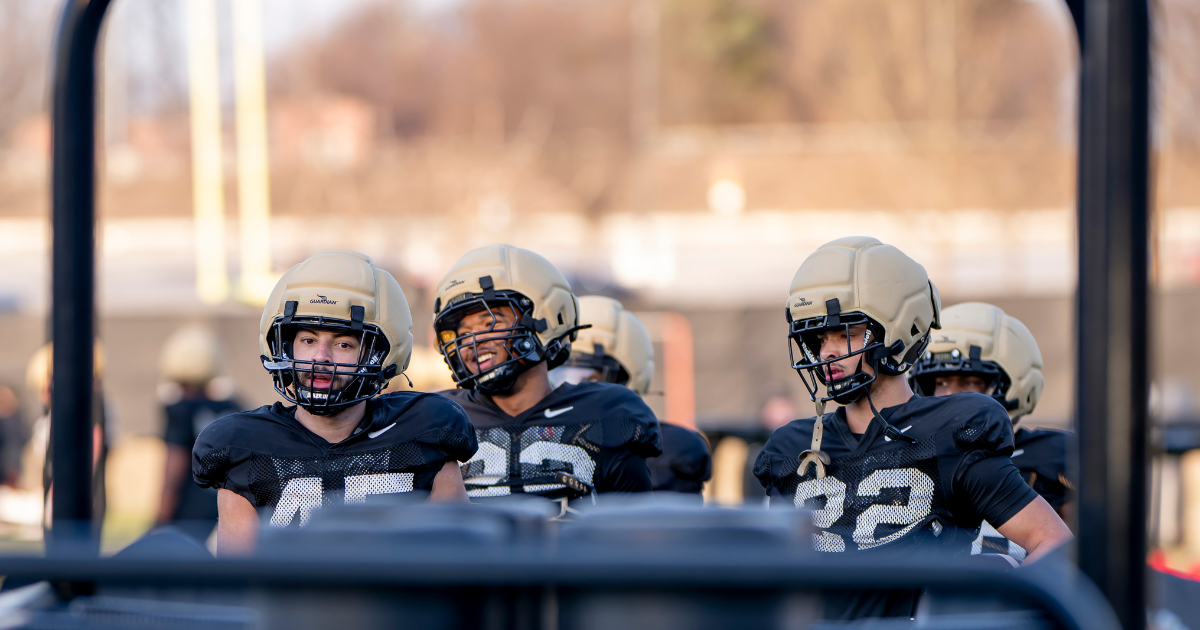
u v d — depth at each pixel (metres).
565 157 103.44
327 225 77.19
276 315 8.53
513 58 131.62
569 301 11.05
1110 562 4.33
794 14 118.19
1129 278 4.34
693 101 118.50
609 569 3.56
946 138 70.69
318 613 4.04
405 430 8.67
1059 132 73.81
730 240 88.56
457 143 90.94
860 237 9.02
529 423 10.95
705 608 3.94
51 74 6.26
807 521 4.51
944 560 3.56
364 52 131.75
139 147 96.25
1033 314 41.50
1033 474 11.55
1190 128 50.31
